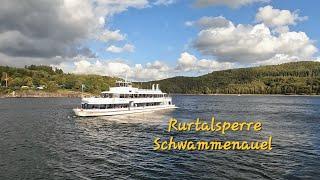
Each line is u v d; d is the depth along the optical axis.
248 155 52.91
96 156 52.09
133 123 95.81
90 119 106.19
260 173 42.72
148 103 137.62
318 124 96.69
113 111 117.25
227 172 43.09
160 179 40.22
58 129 82.69
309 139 68.56
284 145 61.66
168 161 48.84
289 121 105.69
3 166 46.00
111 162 48.28
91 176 41.53
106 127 86.69
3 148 58.16
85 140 66.56
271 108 177.00
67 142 64.31
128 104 124.12
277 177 41.09
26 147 59.16
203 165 46.50
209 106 196.00
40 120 103.50
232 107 186.00
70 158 50.75
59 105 187.75
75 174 42.38
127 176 41.47
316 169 44.72
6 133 75.56
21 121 100.69
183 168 45.06
